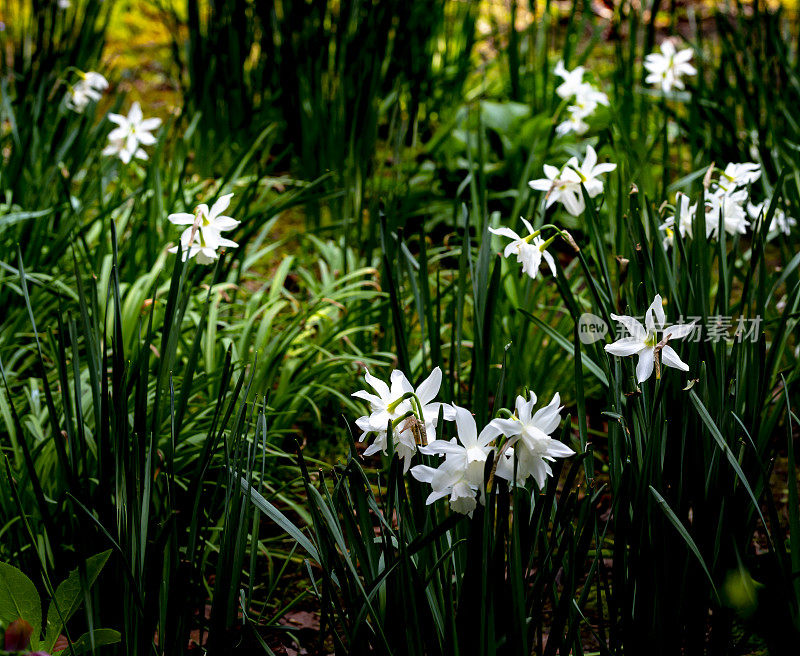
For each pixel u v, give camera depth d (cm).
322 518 139
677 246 162
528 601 141
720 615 147
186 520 154
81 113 252
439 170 274
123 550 142
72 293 194
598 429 193
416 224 273
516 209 211
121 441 142
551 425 130
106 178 248
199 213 153
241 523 140
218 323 206
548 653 140
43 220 211
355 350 194
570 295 158
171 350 151
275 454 173
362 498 140
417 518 142
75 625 156
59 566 151
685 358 150
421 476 130
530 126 264
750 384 153
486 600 135
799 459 185
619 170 178
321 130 279
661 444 146
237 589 141
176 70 410
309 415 196
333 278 220
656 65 220
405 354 161
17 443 168
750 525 151
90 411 175
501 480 133
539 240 150
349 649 138
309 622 162
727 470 145
